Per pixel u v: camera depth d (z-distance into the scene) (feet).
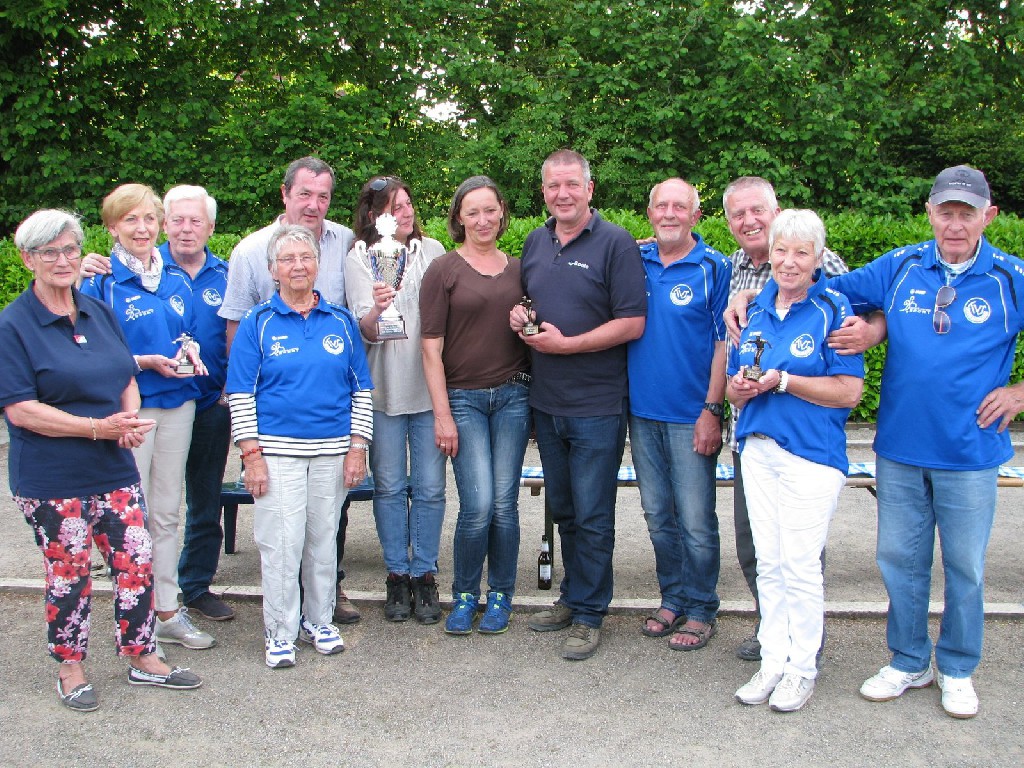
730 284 13.05
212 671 12.80
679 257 13.23
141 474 12.96
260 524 12.83
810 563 11.59
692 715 11.59
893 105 43.01
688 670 12.85
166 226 13.66
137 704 11.85
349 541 18.83
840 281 12.09
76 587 11.50
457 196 13.64
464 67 43.75
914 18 43.98
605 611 13.65
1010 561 17.29
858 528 19.56
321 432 12.85
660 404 13.25
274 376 12.71
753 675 12.56
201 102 43.14
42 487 11.15
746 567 13.32
